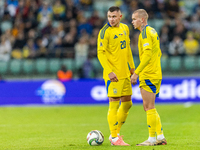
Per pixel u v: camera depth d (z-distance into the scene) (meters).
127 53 20.78
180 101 44.88
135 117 35.84
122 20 56.09
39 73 52.53
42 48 53.03
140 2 60.59
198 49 52.66
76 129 29.03
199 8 63.00
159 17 60.66
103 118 35.62
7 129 29.09
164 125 30.41
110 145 20.53
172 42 53.06
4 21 61.53
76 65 52.06
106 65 19.69
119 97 20.33
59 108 43.12
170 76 51.94
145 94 19.55
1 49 53.66
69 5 60.50
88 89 45.75
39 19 60.72
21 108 43.41
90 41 52.91
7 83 45.88
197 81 44.81
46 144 21.77
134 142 22.23
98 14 59.84
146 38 19.06
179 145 19.64
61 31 55.78
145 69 19.41
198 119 33.66
